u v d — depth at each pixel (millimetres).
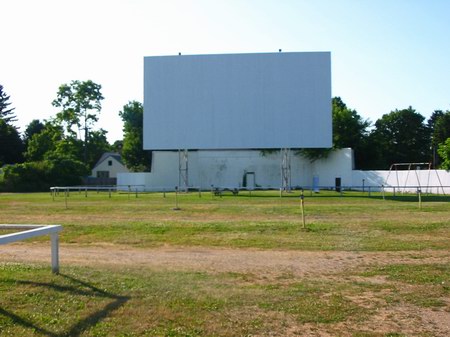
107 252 10836
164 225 15008
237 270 8547
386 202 26688
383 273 8211
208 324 5359
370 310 5957
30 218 18359
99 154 81875
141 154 74250
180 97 42625
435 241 11992
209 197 32438
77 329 5145
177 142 42500
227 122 42188
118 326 5258
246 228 14320
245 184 50719
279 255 10297
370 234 13273
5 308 5793
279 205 24172
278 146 41719
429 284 7328
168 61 42750
